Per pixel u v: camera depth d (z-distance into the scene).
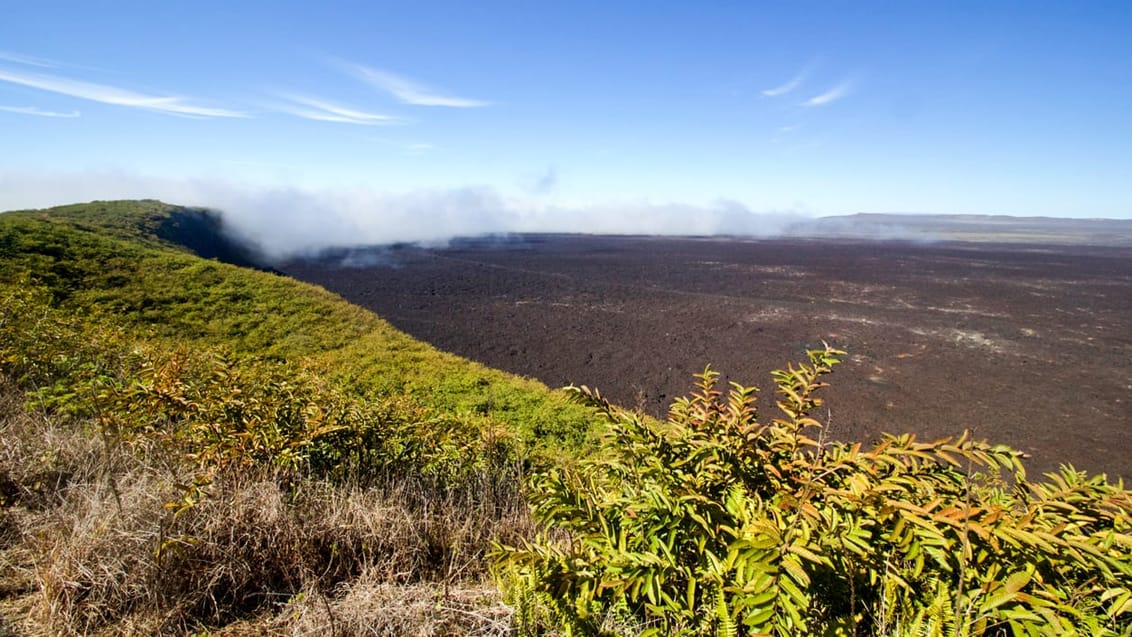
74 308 16.66
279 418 3.75
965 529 1.56
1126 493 1.90
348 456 3.92
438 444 4.70
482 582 2.69
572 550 2.12
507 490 3.99
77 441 3.61
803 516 1.72
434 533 3.14
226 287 22.03
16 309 6.52
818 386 2.42
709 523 1.84
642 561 1.81
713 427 2.40
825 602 1.74
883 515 1.63
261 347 16.88
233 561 2.54
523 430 10.20
